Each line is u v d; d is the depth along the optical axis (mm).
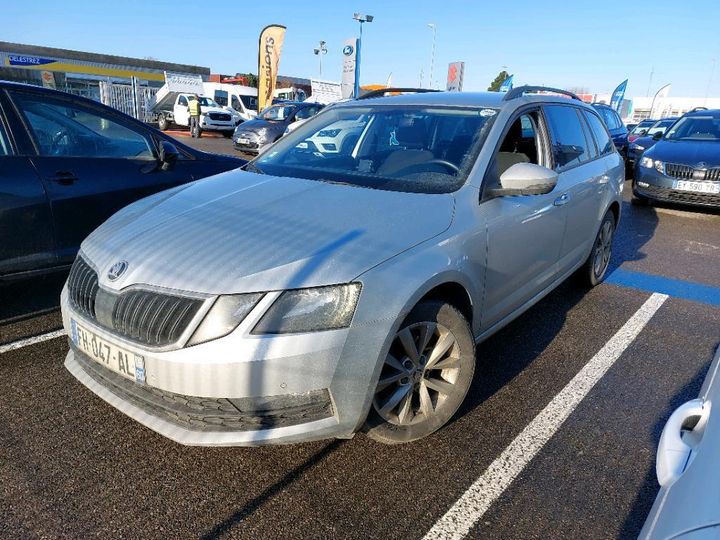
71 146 4082
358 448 2668
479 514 2275
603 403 3148
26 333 3760
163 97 28000
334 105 4109
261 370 2084
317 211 2623
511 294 3289
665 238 7438
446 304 2564
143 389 2311
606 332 4141
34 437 2662
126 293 2291
